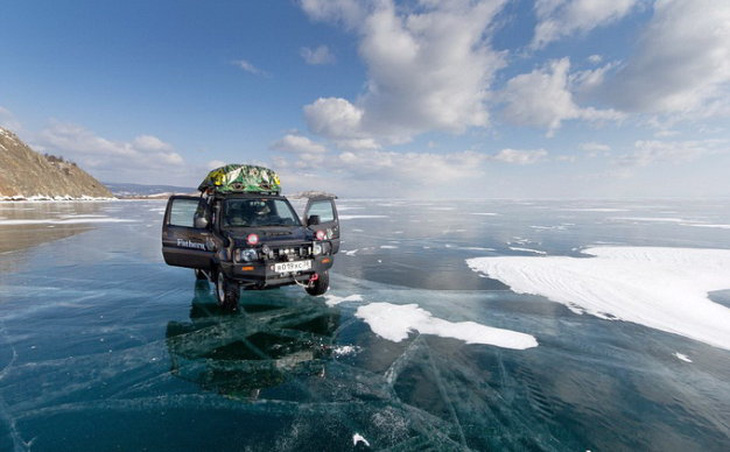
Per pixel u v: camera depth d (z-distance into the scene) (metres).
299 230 5.33
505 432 2.40
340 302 5.31
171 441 2.26
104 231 14.59
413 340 3.94
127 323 4.37
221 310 4.88
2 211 29.50
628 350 3.73
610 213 28.47
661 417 2.60
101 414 2.54
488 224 18.80
